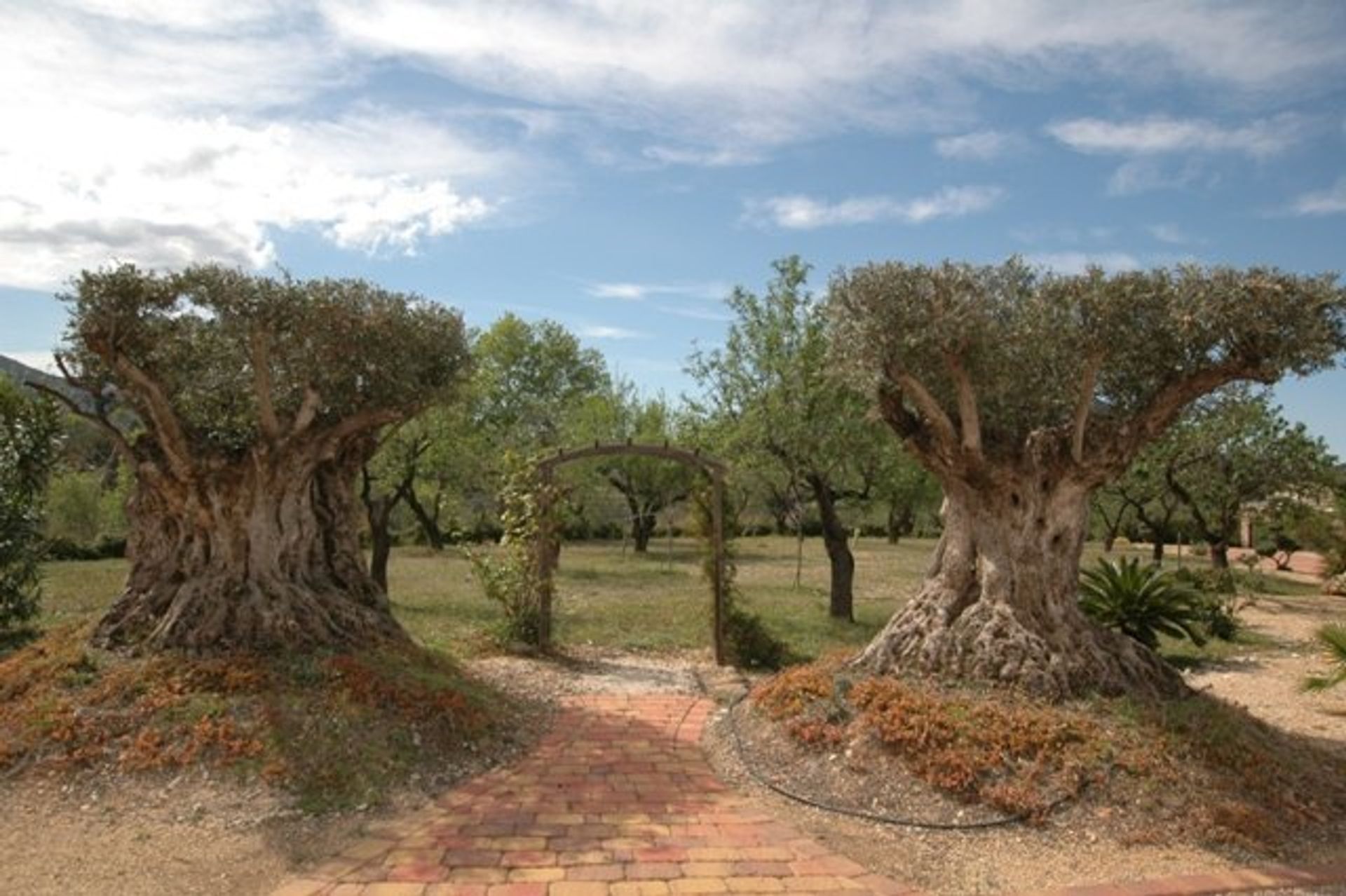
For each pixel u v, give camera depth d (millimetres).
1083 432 7848
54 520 26484
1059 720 6781
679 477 32250
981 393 8211
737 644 11805
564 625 14375
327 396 8977
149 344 8039
